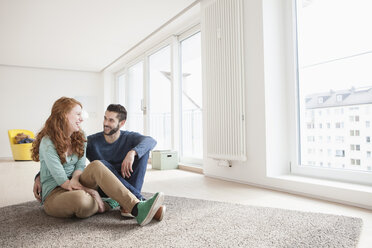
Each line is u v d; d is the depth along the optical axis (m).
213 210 1.86
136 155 1.87
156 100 5.72
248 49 2.85
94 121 7.70
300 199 2.19
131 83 6.54
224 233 1.42
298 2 2.74
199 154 5.21
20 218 1.75
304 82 2.68
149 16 4.09
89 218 1.71
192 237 1.38
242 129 2.85
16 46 5.36
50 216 1.78
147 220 1.54
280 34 2.79
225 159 3.06
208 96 3.31
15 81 6.96
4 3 3.62
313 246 1.24
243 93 2.87
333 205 2.00
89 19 4.17
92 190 1.68
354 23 2.29
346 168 2.34
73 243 1.33
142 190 2.64
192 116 5.31
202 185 2.87
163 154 4.19
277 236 1.37
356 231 1.42
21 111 7.00
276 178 2.54
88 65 6.97
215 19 3.21
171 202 2.09
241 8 2.89
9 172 4.21
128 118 6.62
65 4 3.68
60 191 1.68
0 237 1.42
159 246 1.28
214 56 3.21
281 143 2.74
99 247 1.28
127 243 1.32
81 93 7.59
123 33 4.78
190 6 3.78
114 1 3.62
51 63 6.71
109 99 7.51
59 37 4.91
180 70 4.65
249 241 1.31
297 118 2.71
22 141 5.92
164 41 4.88
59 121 1.68
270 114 2.69
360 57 2.24
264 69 2.67
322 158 2.53
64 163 1.74
